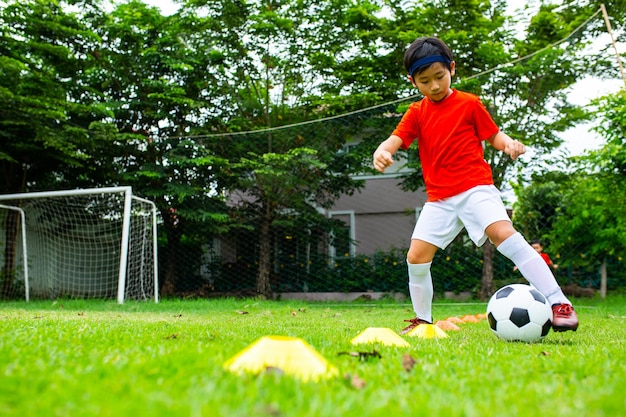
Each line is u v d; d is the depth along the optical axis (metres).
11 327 2.97
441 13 10.80
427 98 3.64
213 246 11.63
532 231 11.25
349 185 11.36
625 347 2.63
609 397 1.24
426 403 1.21
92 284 11.00
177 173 10.94
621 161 9.05
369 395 1.30
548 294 3.14
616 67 9.17
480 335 3.58
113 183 11.59
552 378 1.59
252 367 1.51
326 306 8.81
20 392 1.25
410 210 12.47
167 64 10.85
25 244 10.39
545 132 9.86
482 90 9.78
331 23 11.46
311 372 1.49
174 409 1.07
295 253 11.38
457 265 10.46
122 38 10.97
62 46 10.09
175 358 1.74
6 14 9.95
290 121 11.78
